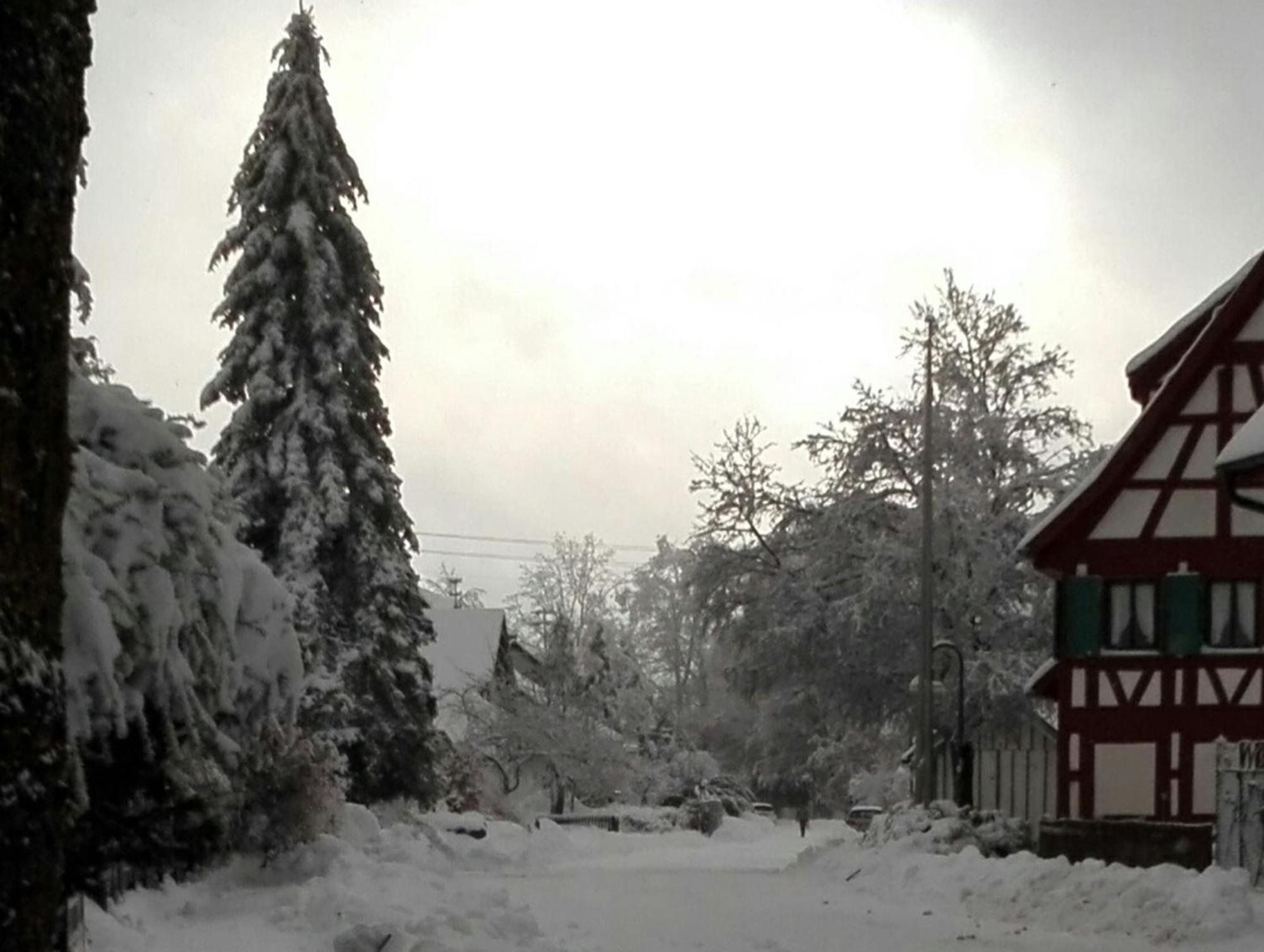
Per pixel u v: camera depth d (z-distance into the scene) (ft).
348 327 104.22
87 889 30.68
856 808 159.53
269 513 102.17
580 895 61.77
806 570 128.98
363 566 103.09
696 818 180.14
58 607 15.97
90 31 16.98
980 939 50.98
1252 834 58.90
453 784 135.23
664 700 259.39
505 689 170.40
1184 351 94.12
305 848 56.13
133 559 29.30
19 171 15.26
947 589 123.24
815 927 52.90
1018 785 106.42
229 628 32.73
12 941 14.53
